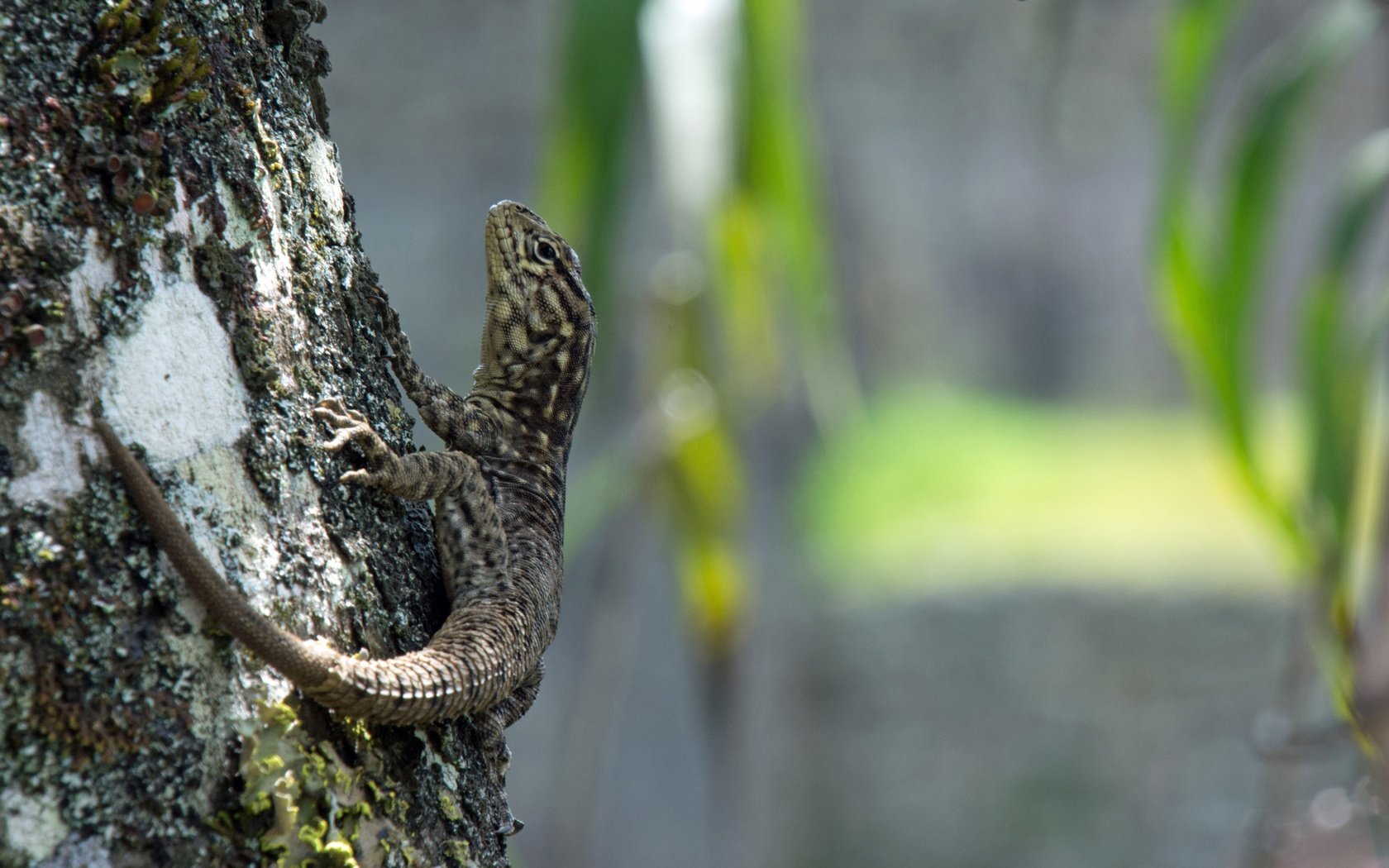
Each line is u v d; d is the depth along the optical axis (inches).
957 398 1578.5
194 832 133.9
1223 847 918.4
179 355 142.4
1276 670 988.6
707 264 330.3
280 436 152.5
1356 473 307.1
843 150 1530.5
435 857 159.2
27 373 130.5
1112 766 989.2
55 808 126.5
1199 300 319.6
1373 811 355.3
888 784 1012.5
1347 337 313.3
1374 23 306.0
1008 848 975.0
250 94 157.1
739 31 278.2
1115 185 1856.5
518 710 199.2
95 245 136.0
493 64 1119.0
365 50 1114.1
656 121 272.4
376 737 154.0
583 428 844.6
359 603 159.0
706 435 413.1
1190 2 319.9
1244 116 339.6
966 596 1091.3
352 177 1112.2
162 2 141.7
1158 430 1724.9
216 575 133.0
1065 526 1219.2
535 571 204.5
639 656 927.0
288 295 159.0
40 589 127.8
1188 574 1074.7
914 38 1523.1
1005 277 1744.6
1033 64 363.3
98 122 137.4
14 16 133.8
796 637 1051.9
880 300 1571.1
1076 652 1027.3
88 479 132.7
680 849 914.1
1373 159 320.8
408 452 183.5
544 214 274.1
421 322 1095.0
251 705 139.2
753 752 965.8
